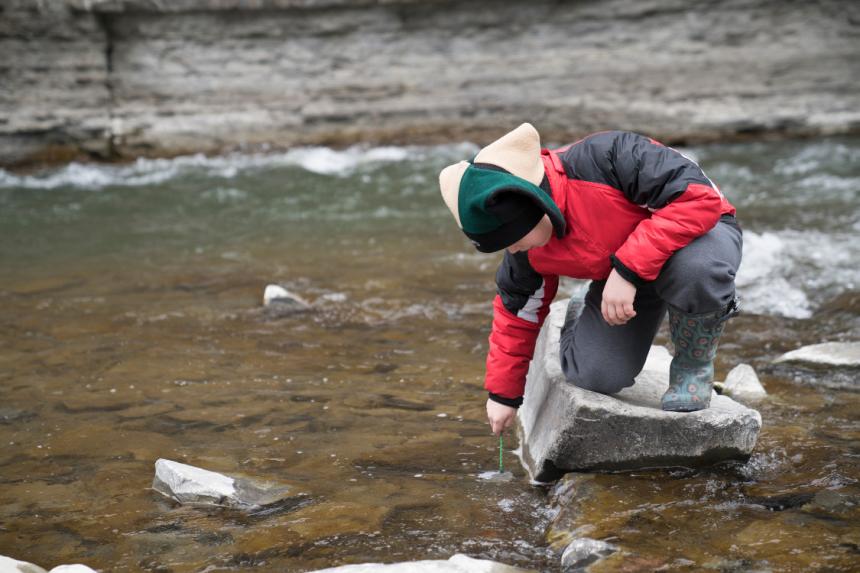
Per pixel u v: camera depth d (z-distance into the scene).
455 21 11.30
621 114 11.61
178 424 3.38
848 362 3.78
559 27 11.43
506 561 2.39
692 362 2.80
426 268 5.91
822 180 8.76
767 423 3.25
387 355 4.18
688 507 2.60
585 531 2.48
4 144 10.49
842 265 5.59
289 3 10.76
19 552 2.49
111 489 2.86
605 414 2.76
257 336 4.50
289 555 2.44
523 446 3.14
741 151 10.81
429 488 2.84
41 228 7.56
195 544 2.51
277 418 3.42
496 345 2.85
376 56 11.30
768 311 4.80
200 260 6.34
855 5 11.48
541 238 2.52
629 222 2.57
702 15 11.48
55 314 4.96
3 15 10.32
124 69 10.84
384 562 2.39
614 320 2.61
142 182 9.55
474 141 11.50
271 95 11.17
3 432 3.33
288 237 7.08
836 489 2.69
